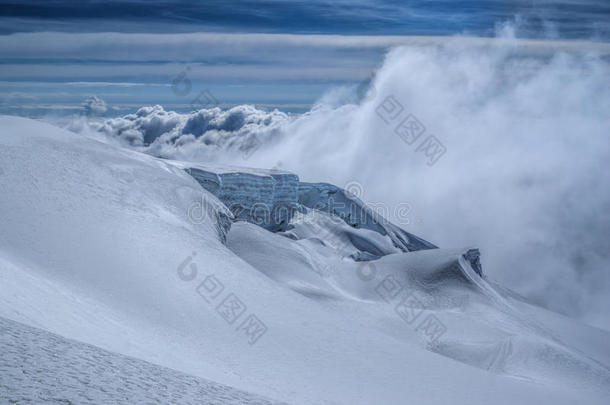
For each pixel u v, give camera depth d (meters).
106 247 30.58
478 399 24.25
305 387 20.36
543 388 30.03
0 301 13.91
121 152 54.69
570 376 38.47
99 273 26.89
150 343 18.75
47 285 20.22
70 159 42.91
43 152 41.53
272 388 18.67
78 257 27.72
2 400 6.77
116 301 24.22
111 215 36.25
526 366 39.41
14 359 8.41
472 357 41.66
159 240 35.31
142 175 49.16
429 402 22.34
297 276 56.88
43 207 32.62
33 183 35.44
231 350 23.38
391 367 26.48
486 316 60.50
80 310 18.66
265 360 23.12
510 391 27.02
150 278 28.80
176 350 19.92
